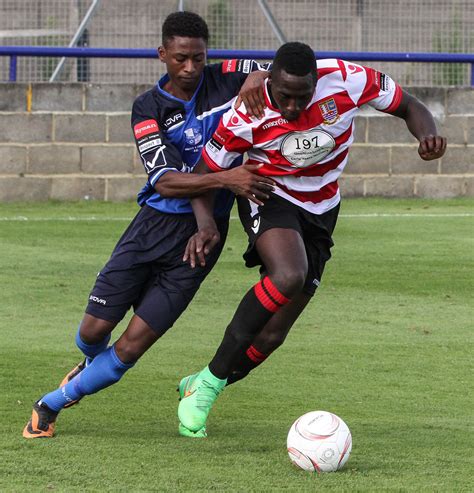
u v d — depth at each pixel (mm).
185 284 12750
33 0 41469
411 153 40625
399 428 13359
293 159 12812
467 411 14562
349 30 42688
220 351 12688
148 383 15938
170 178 12477
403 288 24141
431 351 18359
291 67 11992
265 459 11594
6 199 38531
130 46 41531
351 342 18953
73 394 12555
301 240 12812
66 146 38656
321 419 11242
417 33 42719
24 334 19188
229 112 12594
